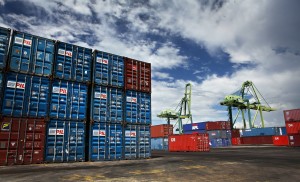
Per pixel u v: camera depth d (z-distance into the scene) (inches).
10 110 580.4
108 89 766.5
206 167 554.6
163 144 2122.3
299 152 1116.5
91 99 721.6
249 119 3316.9
